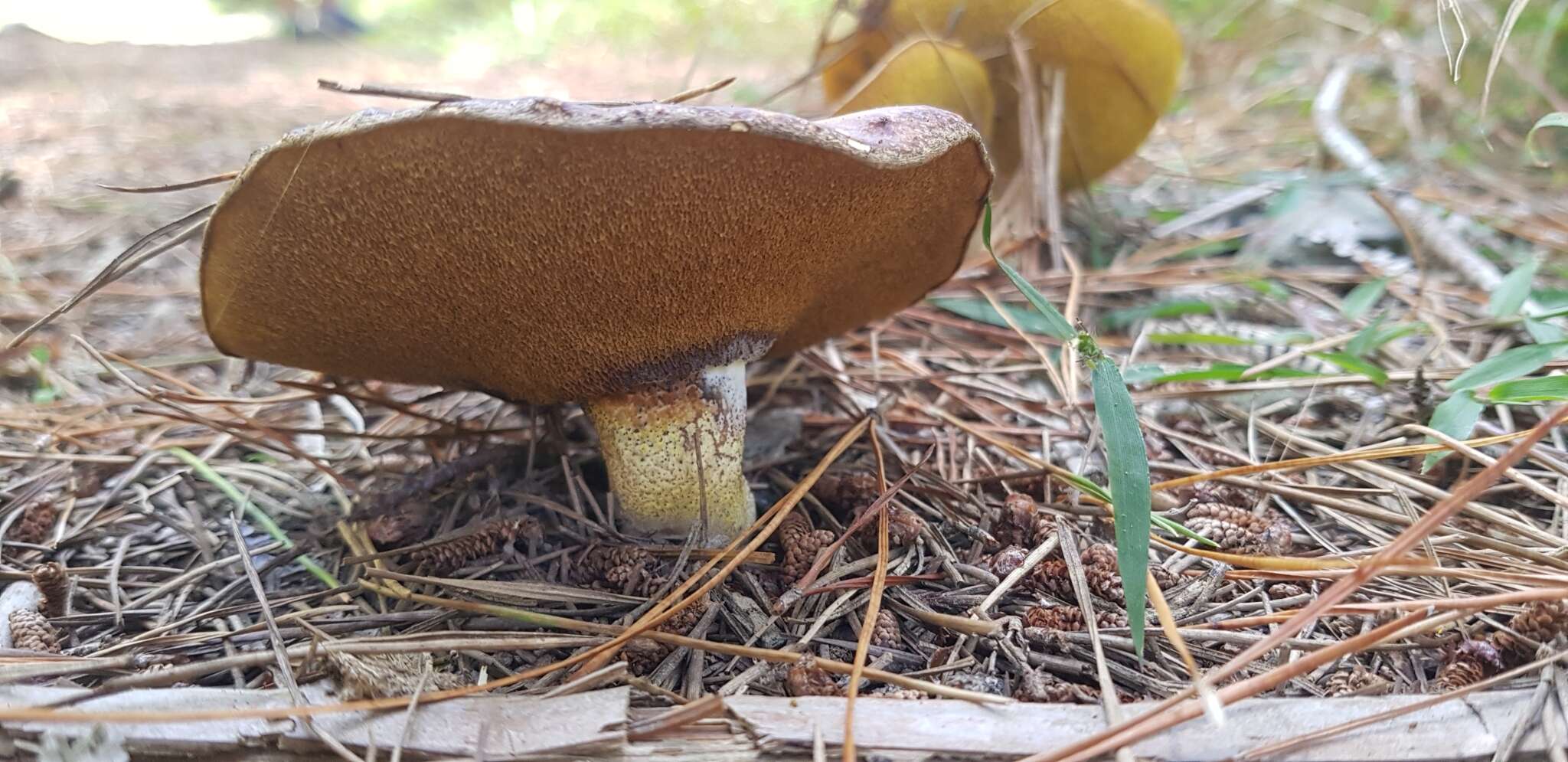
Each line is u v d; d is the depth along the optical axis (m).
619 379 0.11
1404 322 0.18
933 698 0.08
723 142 0.07
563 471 0.14
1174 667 0.09
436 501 0.13
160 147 0.38
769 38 0.70
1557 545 0.11
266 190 0.08
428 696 0.08
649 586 0.11
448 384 0.12
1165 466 0.14
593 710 0.08
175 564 0.12
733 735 0.08
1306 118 0.33
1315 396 0.15
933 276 0.13
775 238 0.09
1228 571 0.10
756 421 0.15
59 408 0.16
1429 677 0.09
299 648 0.09
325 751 0.08
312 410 0.17
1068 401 0.15
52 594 0.11
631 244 0.09
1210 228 0.25
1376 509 0.12
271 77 0.63
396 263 0.09
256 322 0.10
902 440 0.15
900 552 0.11
